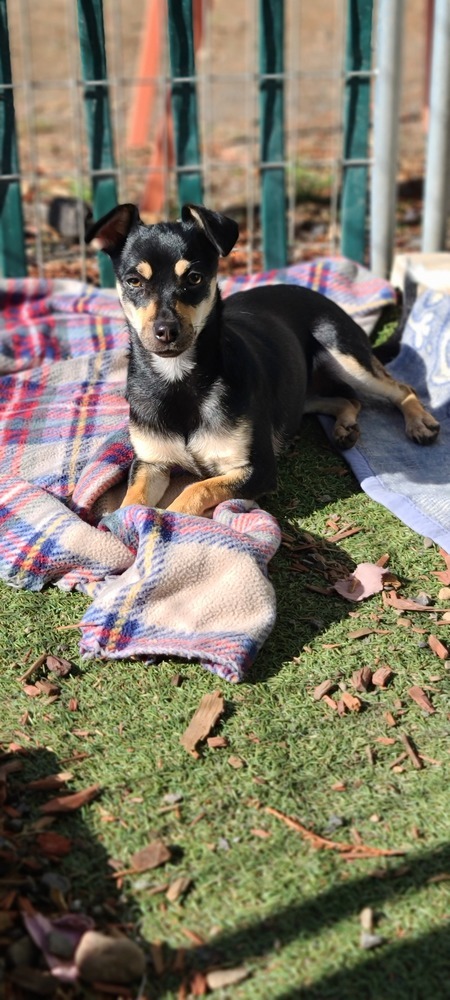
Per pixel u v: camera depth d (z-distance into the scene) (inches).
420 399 38.4
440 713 23.3
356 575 28.1
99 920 18.3
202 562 26.1
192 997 16.9
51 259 51.7
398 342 42.0
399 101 44.8
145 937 18.0
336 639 25.8
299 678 24.5
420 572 28.5
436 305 40.0
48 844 19.7
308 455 35.2
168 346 28.2
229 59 93.3
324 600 27.4
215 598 25.7
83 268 46.6
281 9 43.3
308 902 18.5
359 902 18.5
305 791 21.1
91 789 21.1
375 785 21.2
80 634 26.3
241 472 30.2
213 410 30.0
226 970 17.3
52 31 103.2
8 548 28.3
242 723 23.0
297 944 17.8
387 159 45.7
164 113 46.9
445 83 44.6
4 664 25.2
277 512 31.6
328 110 82.4
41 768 21.8
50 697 24.0
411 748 22.2
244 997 16.9
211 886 18.9
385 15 42.8
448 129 45.6
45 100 86.3
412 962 17.4
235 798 20.9
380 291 43.9
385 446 34.9
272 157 46.1
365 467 33.3
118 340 39.6
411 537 30.1
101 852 19.7
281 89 44.7
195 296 29.2
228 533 26.8
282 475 33.8
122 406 35.4
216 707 23.4
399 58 43.6
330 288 44.1
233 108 82.4
